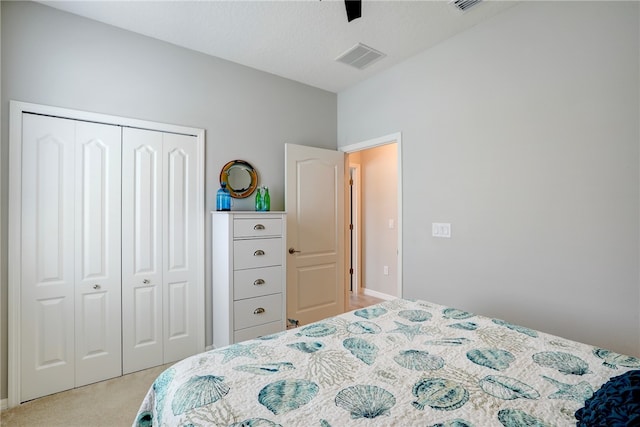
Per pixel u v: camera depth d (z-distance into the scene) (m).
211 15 2.15
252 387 0.94
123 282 2.29
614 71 1.67
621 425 0.67
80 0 1.99
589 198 1.76
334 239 3.36
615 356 1.14
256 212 2.54
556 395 0.90
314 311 3.18
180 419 0.82
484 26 2.22
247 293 2.49
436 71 2.54
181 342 2.52
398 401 0.87
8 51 1.92
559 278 1.87
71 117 2.11
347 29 2.31
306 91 3.31
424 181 2.63
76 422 1.79
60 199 2.08
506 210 2.11
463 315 1.62
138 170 2.36
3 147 1.91
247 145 2.89
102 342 2.21
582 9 1.78
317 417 0.80
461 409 0.84
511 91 2.08
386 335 1.36
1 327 1.90
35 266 2.00
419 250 2.67
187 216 2.56
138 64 2.37
